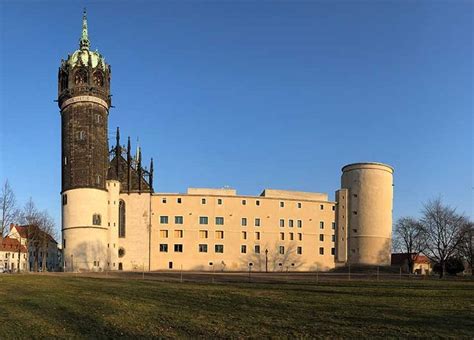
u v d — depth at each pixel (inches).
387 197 5221.5
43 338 799.7
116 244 4407.0
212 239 4722.0
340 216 5182.1
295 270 4867.1
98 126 4249.5
